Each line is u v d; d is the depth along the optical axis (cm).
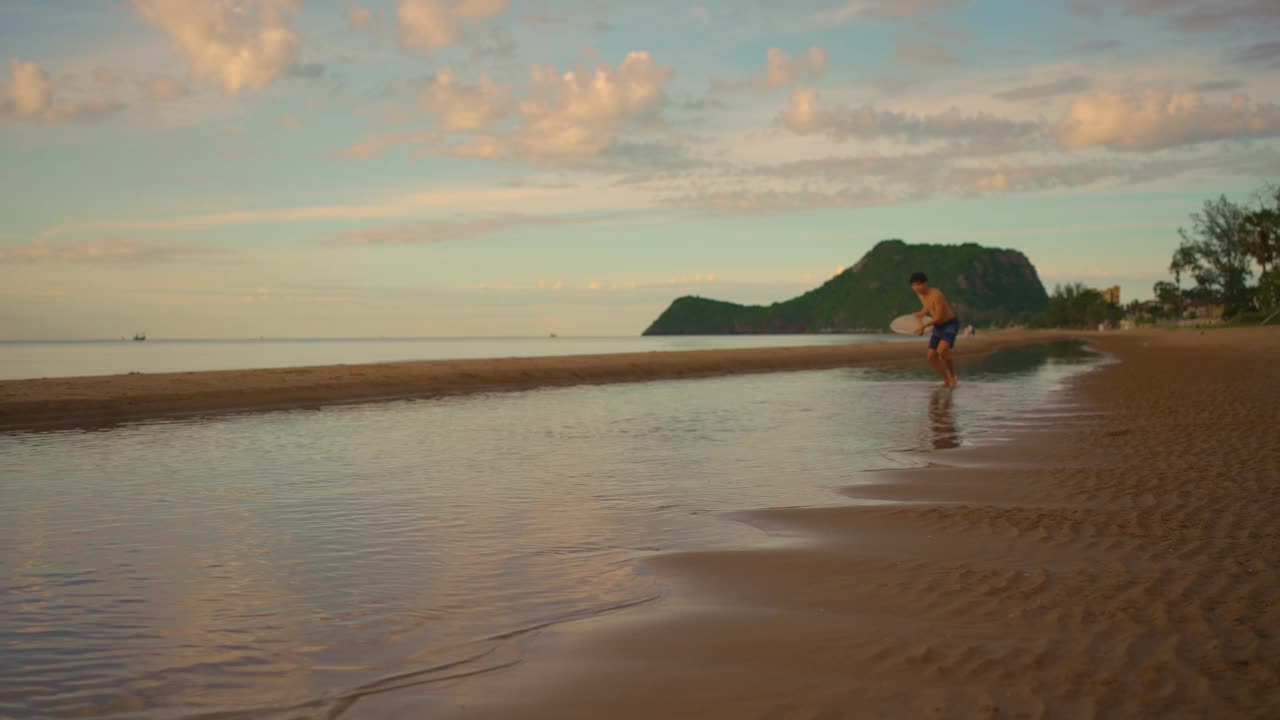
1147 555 475
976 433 1117
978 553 495
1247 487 658
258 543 538
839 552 506
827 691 298
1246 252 10850
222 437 1130
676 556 503
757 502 674
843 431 1176
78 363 4262
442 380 2178
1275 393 1460
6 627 377
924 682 303
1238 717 269
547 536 558
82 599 419
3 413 1316
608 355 3509
